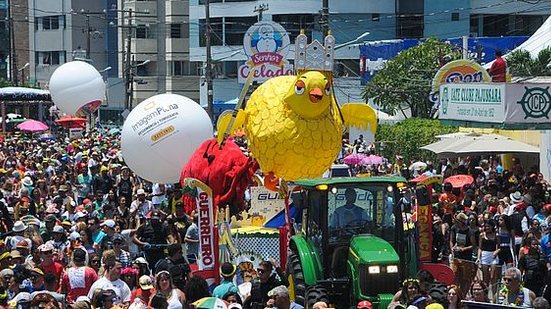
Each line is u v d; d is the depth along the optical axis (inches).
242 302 741.9
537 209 1010.1
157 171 1206.3
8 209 1128.8
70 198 1206.3
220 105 3284.9
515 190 1133.1
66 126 2522.1
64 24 4178.2
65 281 748.0
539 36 1722.4
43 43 4291.3
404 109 2598.4
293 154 1005.8
